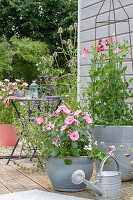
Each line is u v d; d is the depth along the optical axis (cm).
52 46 1594
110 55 343
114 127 318
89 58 486
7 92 537
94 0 481
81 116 294
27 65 1338
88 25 493
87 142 295
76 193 284
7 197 265
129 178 329
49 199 258
